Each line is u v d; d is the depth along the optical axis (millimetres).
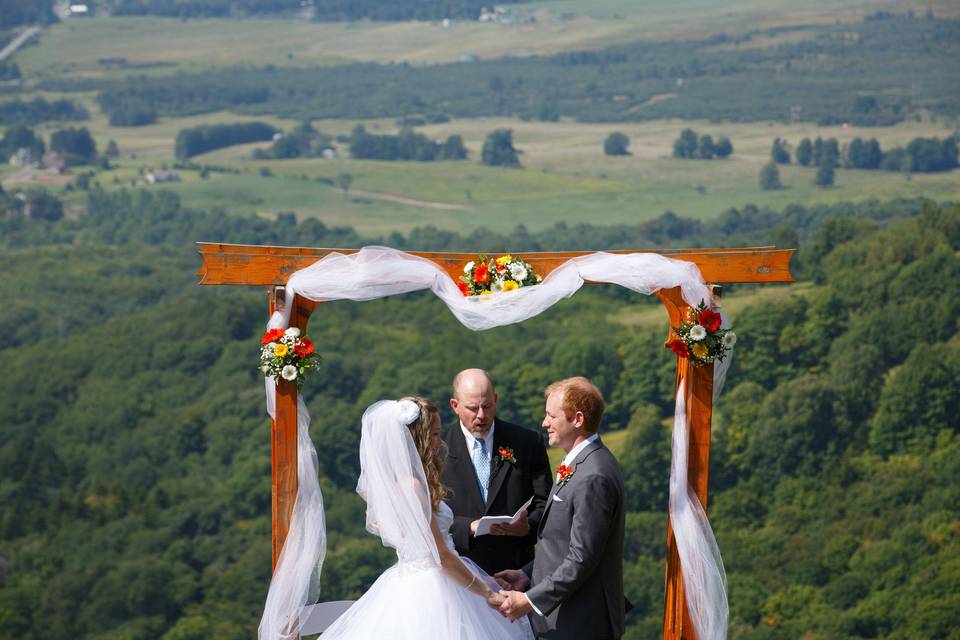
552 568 3449
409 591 3422
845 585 41375
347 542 45344
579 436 3482
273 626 3791
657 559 41969
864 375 48062
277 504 3852
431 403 3496
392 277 3881
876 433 46969
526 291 3893
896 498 43625
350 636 3430
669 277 3902
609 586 3447
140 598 45125
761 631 41031
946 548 41125
